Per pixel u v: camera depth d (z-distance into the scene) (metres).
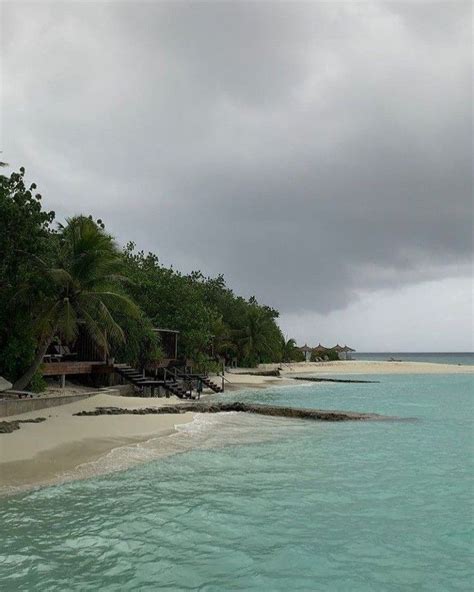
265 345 75.44
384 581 7.37
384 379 61.88
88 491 11.34
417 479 12.91
